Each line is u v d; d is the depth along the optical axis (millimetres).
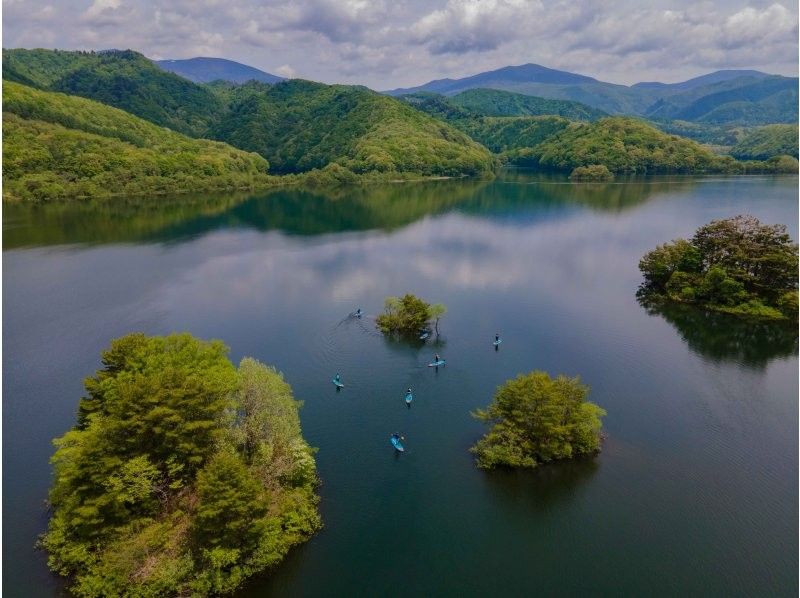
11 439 90875
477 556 69375
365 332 137750
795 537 72812
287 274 188625
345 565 67188
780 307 147875
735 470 86000
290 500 72125
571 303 161375
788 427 97938
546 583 65688
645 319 148750
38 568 64000
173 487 66250
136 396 68812
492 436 86625
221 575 61875
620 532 73438
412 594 63750
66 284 174750
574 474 84250
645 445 91938
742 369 119875
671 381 114312
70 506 64125
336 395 106812
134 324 142750
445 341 132625
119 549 62188
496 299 164375
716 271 155250
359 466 85438
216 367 82188
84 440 67562
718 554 69938
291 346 129375
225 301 161250
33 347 128125
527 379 88312
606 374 117062
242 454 75688
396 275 188500
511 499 79000
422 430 95250
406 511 76312
